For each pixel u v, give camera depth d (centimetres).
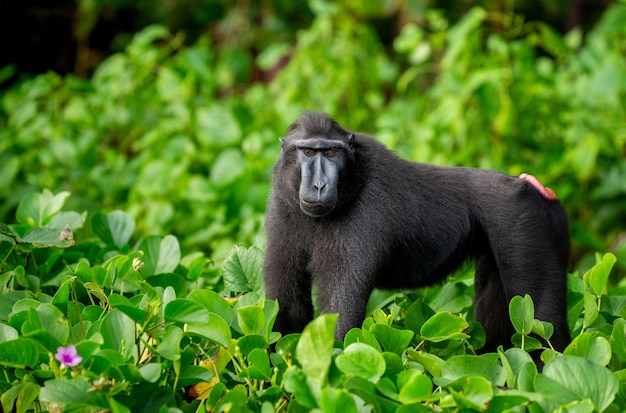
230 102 2091
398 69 2836
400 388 847
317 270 1073
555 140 1969
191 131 2036
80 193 1858
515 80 1888
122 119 2155
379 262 1066
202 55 2158
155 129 2056
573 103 2056
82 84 2256
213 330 898
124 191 1898
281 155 1105
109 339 891
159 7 3042
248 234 1580
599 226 1947
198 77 2191
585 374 826
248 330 922
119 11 3116
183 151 1919
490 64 2006
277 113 2139
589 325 1041
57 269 1210
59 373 839
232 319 955
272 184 1123
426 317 1062
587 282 1061
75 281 1054
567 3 2989
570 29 3033
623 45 2253
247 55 2750
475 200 1129
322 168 1046
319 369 786
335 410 782
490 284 1182
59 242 1063
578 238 1791
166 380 921
